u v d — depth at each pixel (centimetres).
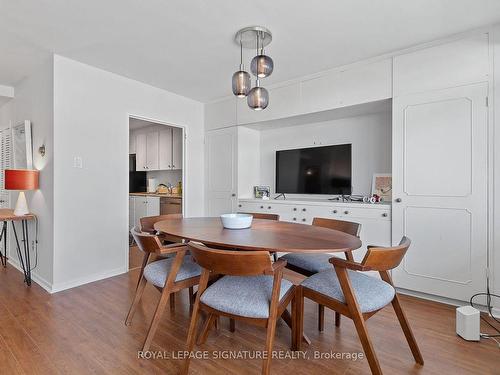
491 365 162
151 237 172
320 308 200
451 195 241
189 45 256
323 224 240
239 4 198
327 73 310
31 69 306
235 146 397
